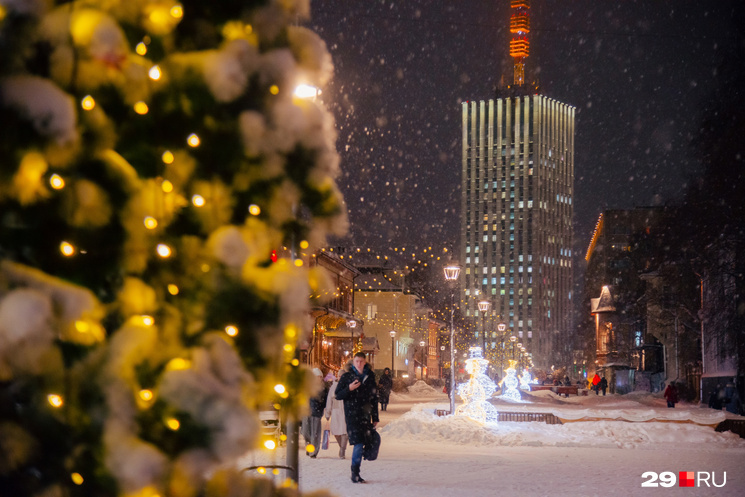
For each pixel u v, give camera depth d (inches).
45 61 105.5
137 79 110.7
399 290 3784.5
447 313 4739.2
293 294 121.3
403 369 3880.4
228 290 119.3
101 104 112.1
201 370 108.0
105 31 103.6
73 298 99.3
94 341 104.7
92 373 102.3
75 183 107.0
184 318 118.4
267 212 134.2
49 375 99.6
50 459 104.0
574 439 853.2
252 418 106.1
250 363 129.4
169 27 117.1
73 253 110.5
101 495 104.3
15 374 95.8
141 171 119.6
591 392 3538.4
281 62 121.5
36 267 109.3
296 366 136.2
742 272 1437.0
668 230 1829.5
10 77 100.5
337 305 2659.9
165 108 118.0
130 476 98.7
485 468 593.9
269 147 123.3
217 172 126.6
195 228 124.6
